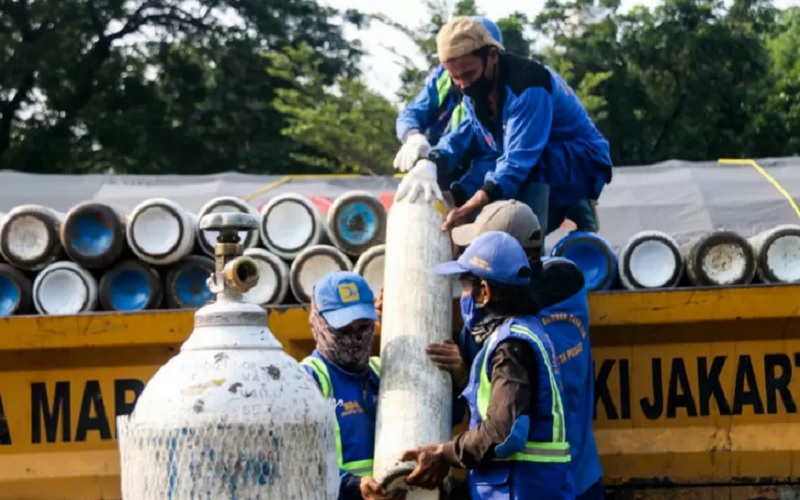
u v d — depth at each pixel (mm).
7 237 6227
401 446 5164
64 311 6172
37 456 6074
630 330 5895
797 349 5871
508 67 6188
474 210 5945
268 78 32312
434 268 5543
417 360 5414
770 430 5879
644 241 6125
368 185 9625
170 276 6242
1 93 31453
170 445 4027
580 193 6480
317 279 6188
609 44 29781
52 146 30641
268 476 4035
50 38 31453
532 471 4977
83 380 6066
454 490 5902
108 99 31672
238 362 4145
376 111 27125
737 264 6031
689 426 5902
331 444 4289
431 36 28219
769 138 30062
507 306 5156
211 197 9422
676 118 30125
